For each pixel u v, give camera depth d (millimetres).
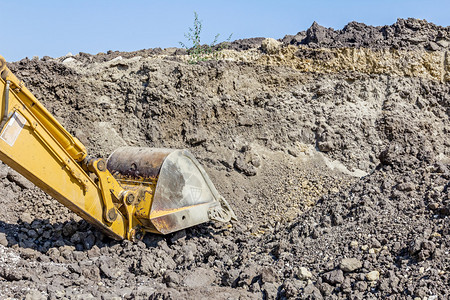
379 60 12273
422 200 7023
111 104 11055
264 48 12273
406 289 5359
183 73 11172
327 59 12195
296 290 5754
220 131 11070
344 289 5656
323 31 12898
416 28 12812
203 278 6402
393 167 8328
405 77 12227
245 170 10383
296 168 10727
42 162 6223
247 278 6133
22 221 7965
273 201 9695
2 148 5805
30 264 6449
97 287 6176
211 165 10391
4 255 6574
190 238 7922
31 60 11219
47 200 8539
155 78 11133
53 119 6453
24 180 8820
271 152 11055
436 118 11914
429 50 12523
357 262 5980
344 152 11094
